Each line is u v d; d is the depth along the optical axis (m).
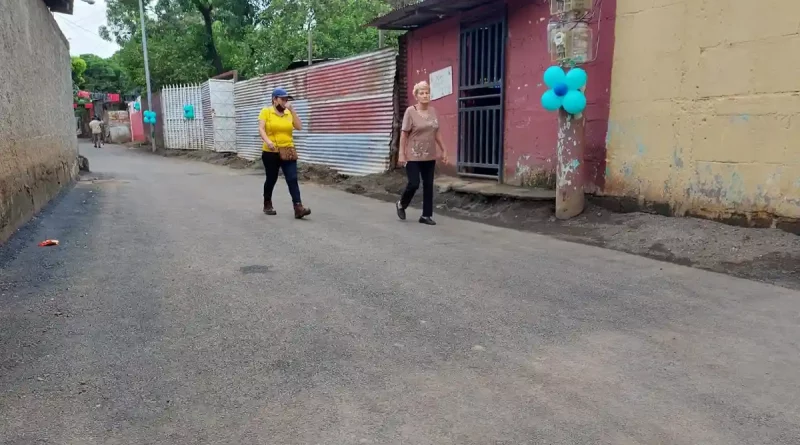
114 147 31.92
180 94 24.33
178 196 9.91
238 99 19.30
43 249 5.47
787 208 5.18
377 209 8.62
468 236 6.36
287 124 7.48
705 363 2.95
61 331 3.33
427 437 2.26
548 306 3.85
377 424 2.35
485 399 2.56
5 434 2.26
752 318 3.62
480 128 9.28
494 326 3.47
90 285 4.26
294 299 3.96
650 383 2.73
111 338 3.24
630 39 6.49
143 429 2.31
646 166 6.47
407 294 4.10
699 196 5.93
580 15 6.63
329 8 21.28
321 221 7.34
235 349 3.10
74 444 2.20
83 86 49.84
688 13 5.85
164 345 3.14
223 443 2.21
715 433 2.30
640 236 5.79
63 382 2.70
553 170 7.89
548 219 7.11
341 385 2.70
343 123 12.94
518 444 2.21
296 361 2.95
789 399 2.58
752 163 5.42
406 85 11.16
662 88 6.19
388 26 10.48
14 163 6.47
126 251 5.41
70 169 11.84
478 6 8.91
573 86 6.62
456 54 9.64
